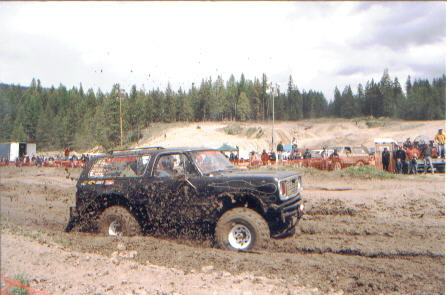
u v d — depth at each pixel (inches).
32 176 679.7
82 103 1181.7
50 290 142.9
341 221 262.8
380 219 264.7
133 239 215.5
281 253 197.3
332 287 150.8
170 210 219.0
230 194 205.5
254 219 197.2
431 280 154.7
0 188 504.1
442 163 558.6
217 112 3336.6
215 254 192.4
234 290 145.3
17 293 139.9
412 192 350.9
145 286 148.3
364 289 148.4
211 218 210.5
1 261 175.6
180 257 187.8
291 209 208.4
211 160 234.5
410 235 224.4
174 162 225.6
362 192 375.9
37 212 341.4
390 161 555.2
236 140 1988.2
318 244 209.5
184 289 145.6
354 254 196.2
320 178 489.7
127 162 236.5
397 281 155.3
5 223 276.7
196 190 213.2
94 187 237.0
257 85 3420.3
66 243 213.3
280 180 200.1
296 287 150.2
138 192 226.1
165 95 2551.7
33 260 178.5
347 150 718.5
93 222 241.6
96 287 146.5
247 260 182.9
